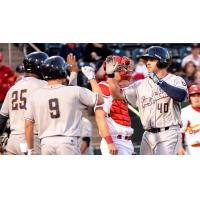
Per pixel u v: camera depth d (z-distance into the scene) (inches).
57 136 807.7
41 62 902.4
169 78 875.4
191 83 1425.9
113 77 869.8
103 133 832.9
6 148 920.9
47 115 811.4
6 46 1546.5
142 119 882.1
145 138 884.6
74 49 1469.0
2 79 1338.6
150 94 872.3
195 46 1592.0
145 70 1504.7
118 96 871.7
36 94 818.8
